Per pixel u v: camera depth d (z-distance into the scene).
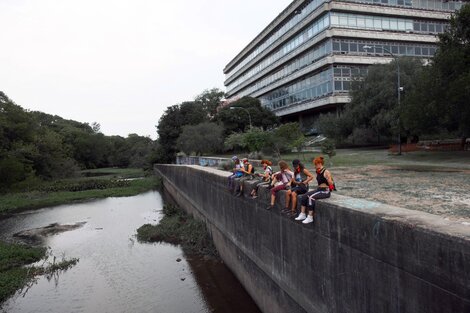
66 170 64.62
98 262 17.20
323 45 57.59
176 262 16.44
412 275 4.84
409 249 4.87
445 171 18.16
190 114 73.94
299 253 8.20
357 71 56.56
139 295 13.12
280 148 38.59
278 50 74.44
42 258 18.23
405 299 4.98
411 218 5.20
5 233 24.30
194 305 12.03
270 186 9.83
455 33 25.69
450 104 24.66
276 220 9.50
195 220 22.81
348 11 55.88
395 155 32.09
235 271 14.04
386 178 16.31
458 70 24.36
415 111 27.89
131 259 17.34
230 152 68.19
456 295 4.18
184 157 62.00
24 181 47.22
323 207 7.00
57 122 117.31
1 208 33.91
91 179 58.62
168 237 20.91
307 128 68.56
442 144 36.03
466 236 4.12
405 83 39.47
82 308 12.36
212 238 18.44
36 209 34.41
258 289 11.34
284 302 9.29
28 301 13.09
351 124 45.59
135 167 99.44
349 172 19.80
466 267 4.02
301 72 63.34
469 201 9.85
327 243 6.93
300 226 8.05
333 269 6.78
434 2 61.38
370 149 45.06
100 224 26.23
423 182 14.28
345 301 6.45
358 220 5.93
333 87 55.44
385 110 39.94
